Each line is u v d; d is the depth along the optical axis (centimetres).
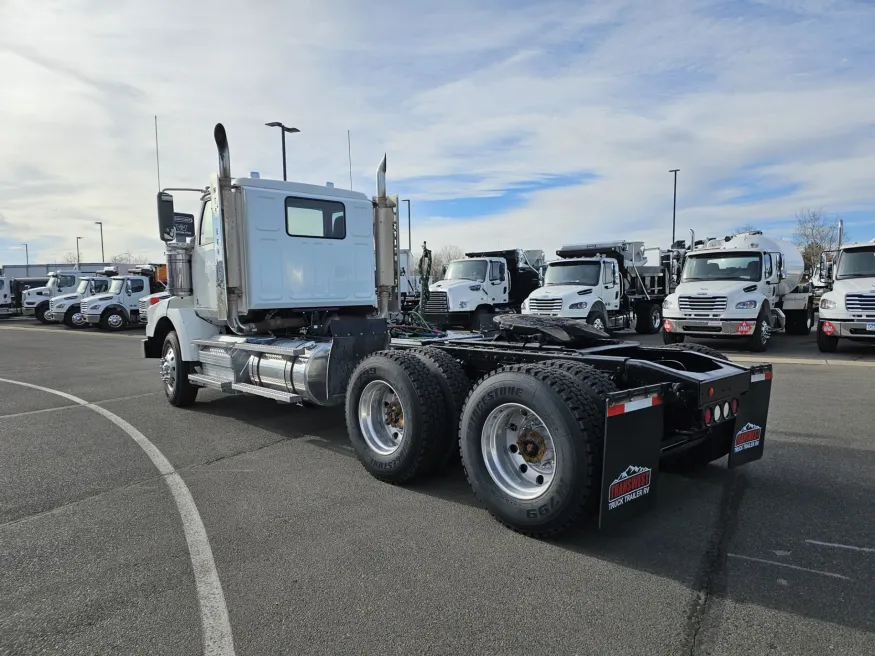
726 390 418
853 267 1287
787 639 265
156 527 398
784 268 1562
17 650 263
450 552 357
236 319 667
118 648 264
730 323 1309
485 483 399
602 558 348
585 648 260
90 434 654
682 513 414
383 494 460
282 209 682
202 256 746
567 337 502
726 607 293
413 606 296
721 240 1733
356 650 261
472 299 1822
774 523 393
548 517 361
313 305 719
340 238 741
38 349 1666
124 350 1625
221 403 827
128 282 2547
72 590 316
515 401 378
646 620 282
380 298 812
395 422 489
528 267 2095
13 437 642
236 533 387
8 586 321
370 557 351
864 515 403
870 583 313
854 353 1272
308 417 735
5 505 441
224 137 639
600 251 1850
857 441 573
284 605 299
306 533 386
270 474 511
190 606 299
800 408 711
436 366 479
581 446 348
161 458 560
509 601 300
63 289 3036
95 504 442
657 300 1992
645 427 365
